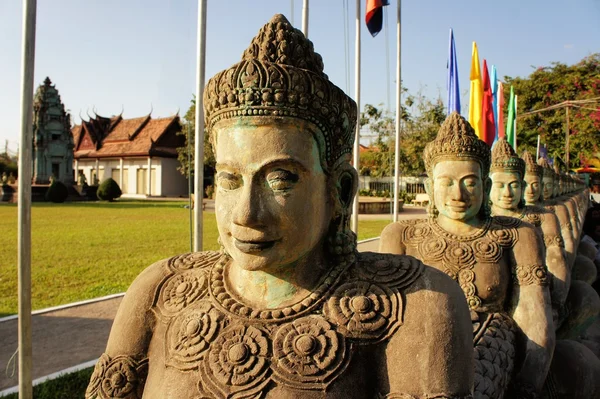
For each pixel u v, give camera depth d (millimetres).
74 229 14727
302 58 1553
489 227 2941
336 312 1502
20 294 3145
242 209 1423
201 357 1462
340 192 1662
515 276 2787
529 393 2420
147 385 1549
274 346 1433
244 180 1469
